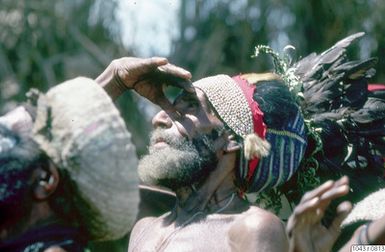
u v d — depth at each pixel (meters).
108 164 2.82
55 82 9.22
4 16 9.45
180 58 9.38
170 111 3.78
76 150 2.81
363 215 3.57
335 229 2.84
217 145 3.74
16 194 2.79
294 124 3.84
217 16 9.47
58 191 2.84
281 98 3.82
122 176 2.84
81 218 2.87
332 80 4.07
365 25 9.12
